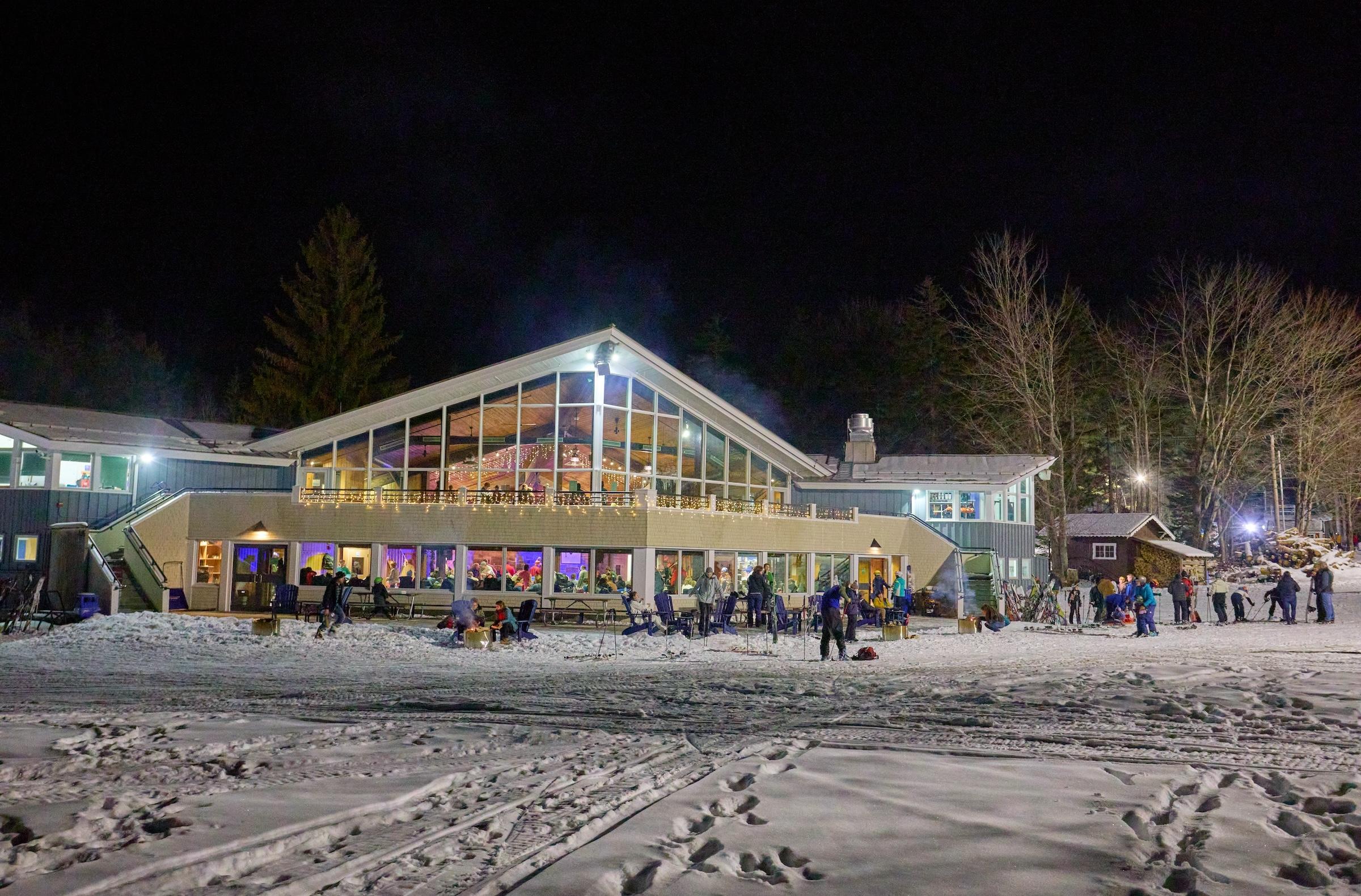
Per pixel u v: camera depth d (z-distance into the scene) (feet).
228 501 115.96
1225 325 201.16
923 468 156.76
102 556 98.22
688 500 114.93
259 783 24.08
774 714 37.24
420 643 75.82
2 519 107.76
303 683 50.19
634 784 24.47
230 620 84.69
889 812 21.02
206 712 38.22
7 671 55.26
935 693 42.63
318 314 224.12
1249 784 24.03
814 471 143.43
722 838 19.19
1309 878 16.74
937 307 247.70
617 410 119.34
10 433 108.47
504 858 18.34
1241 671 48.75
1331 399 210.79
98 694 45.24
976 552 143.33
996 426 217.56
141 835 19.47
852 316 263.08
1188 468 236.22
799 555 130.31
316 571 114.73
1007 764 26.13
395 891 16.60
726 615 93.66
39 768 25.54
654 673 55.36
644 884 16.72
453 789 23.89
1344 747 29.14
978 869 17.24
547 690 46.50
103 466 112.78
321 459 120.16
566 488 117.19
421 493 114.62
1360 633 91.81
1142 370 220.43
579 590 110.42
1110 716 35.17
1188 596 117.19
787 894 16.11
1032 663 59.11
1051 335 189.06
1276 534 211.20
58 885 16.51
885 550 140.87
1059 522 177.27
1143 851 18.25
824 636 66.39
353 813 21.18
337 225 225.56
